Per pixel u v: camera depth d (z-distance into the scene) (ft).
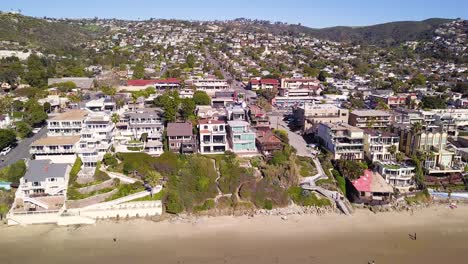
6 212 269.23
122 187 292.40
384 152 361.30
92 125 352.28
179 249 235.61
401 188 327.67
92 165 321.32
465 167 349.82
